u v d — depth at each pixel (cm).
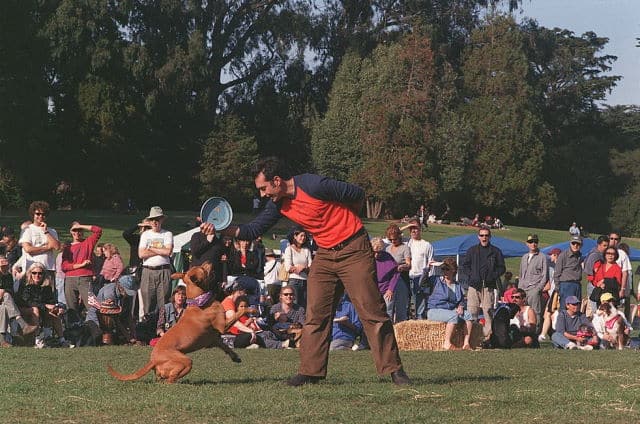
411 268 1661
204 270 809
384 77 7112
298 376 788
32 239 1424
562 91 9356
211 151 6912
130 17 6962
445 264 1462
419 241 1686
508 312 1460
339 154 7206
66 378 820
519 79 7700
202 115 7356
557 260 1656
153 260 1439
